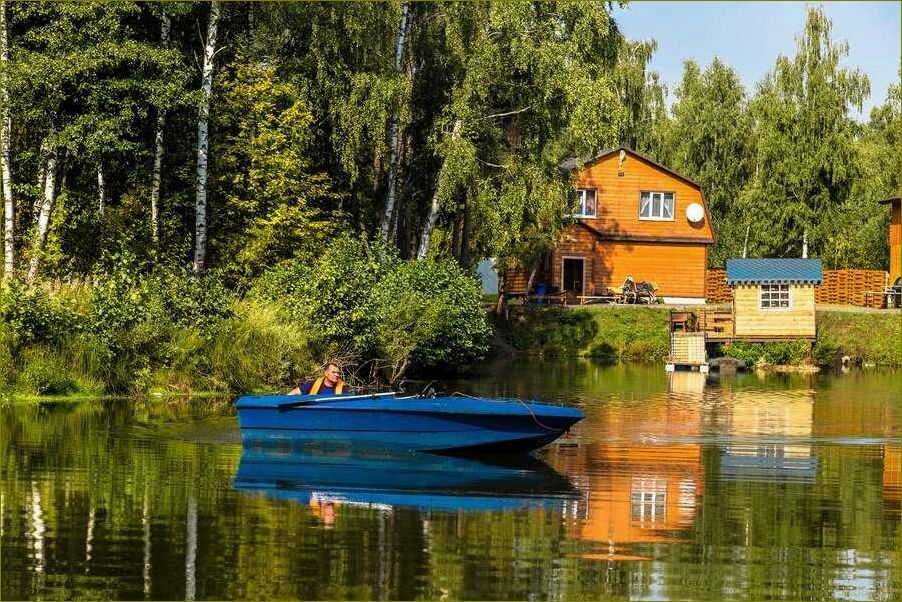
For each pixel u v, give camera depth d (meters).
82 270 41.88
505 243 49.12
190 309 35.78
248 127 47.12
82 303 34.69
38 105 40.09
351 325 38.94
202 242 43.16
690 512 18.77
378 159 52.38
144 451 23.50
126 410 29.89
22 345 32.28
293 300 38.91
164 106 40.56
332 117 48.03
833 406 36.44
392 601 13.67
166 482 20.08
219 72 47.50
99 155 41.19
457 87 48.31
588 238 72.31
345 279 39.50
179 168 46.50
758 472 22.77
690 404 36.28
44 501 18.23
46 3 41.41
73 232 42.72
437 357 42.66
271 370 36.16
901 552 16.48
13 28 42.94
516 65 47.12
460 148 46.75
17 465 21.33
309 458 23.47
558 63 47.50
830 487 21.22
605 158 73.56
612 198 73.69
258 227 46.16
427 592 14.01
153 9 42.91
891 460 24.59
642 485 21.06
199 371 34.97
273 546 15.84
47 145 40.22
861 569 15.59
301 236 46.47
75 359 32.91
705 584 14.70
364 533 16.69
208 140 46.62
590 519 18.02
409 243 56.19
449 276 45.16
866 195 88.00
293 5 48.50
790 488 21.06
